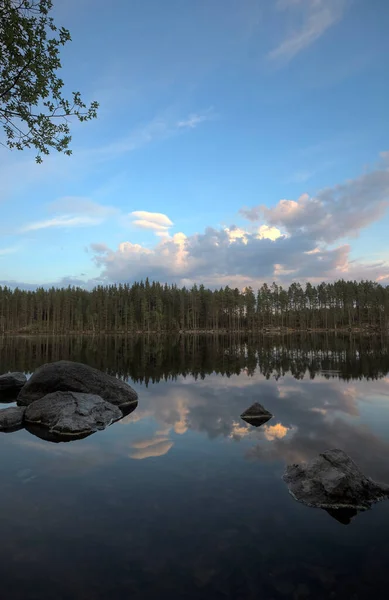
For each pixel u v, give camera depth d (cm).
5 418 1142
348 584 417
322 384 1839
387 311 11169
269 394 1592
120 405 1388
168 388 1769
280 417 1193
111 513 574
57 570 441
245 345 5531
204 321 13412
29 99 736
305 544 492
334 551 477
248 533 518
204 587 411
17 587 412
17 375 1892
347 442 930
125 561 457
